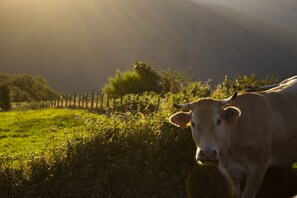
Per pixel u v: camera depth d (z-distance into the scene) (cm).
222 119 450
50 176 523
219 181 497
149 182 500
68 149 545
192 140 525
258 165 483
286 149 513
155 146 525
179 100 584
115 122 566
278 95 525
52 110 1698
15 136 1150
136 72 2092
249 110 488
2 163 569
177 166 525
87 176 512
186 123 466
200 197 500
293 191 541
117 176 504
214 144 437
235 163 487
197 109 449
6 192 524
